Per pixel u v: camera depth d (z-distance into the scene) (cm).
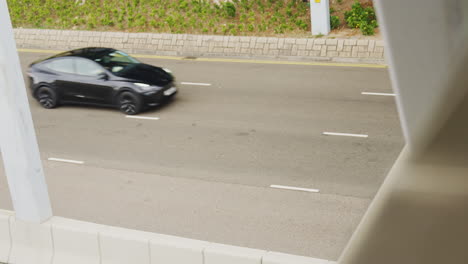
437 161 48
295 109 1355
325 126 1226
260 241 777
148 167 1075
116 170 1070
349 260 54
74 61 1454
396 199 52
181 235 809
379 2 53
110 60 1469
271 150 1118
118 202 932
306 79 1600
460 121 47
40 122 1391
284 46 1833
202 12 2150
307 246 754
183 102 1470
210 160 1090
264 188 947
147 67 1472
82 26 2311
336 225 804
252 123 1283
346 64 1727
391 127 1189
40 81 1464
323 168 1013
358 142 1123
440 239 49
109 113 1423
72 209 915
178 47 1995
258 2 2130
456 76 47
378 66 1677
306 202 884
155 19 2233
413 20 50
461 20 47
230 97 1487
